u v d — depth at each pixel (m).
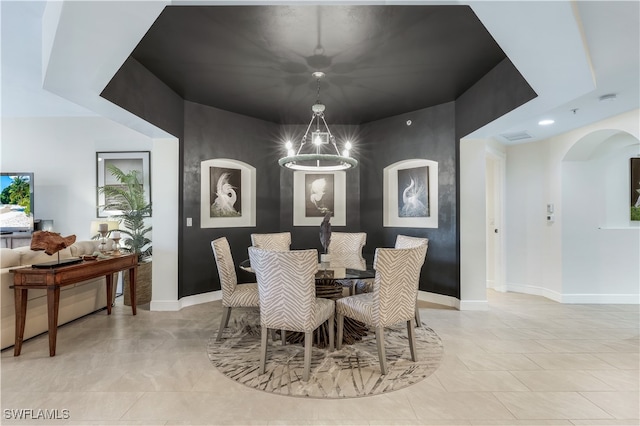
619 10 1.77
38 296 3.18
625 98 3.08
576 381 2.36
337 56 3.04
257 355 2.78
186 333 3.31
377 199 5.06
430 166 4.56
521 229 5.12
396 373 2.46
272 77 3.53
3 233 5.03
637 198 4.54
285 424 1.88
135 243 4.61
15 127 5.32
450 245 4.28
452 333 3.32
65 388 2.25
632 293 4.48
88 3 1.65
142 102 3.30
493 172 5.41
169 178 4.09
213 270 4.57
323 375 2.43
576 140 4.29
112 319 3.76
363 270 3.16
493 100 3.33
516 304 4.42
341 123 5.21
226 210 4.73
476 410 2.01
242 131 4.81
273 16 2.42
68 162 5.32
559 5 1.62
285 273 2.36
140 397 2.14
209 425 1.87
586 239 4.53
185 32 2.64
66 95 2.72
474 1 1.61
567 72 2.25
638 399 2.13
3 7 2.48
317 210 5.25
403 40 2.77
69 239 3.09
